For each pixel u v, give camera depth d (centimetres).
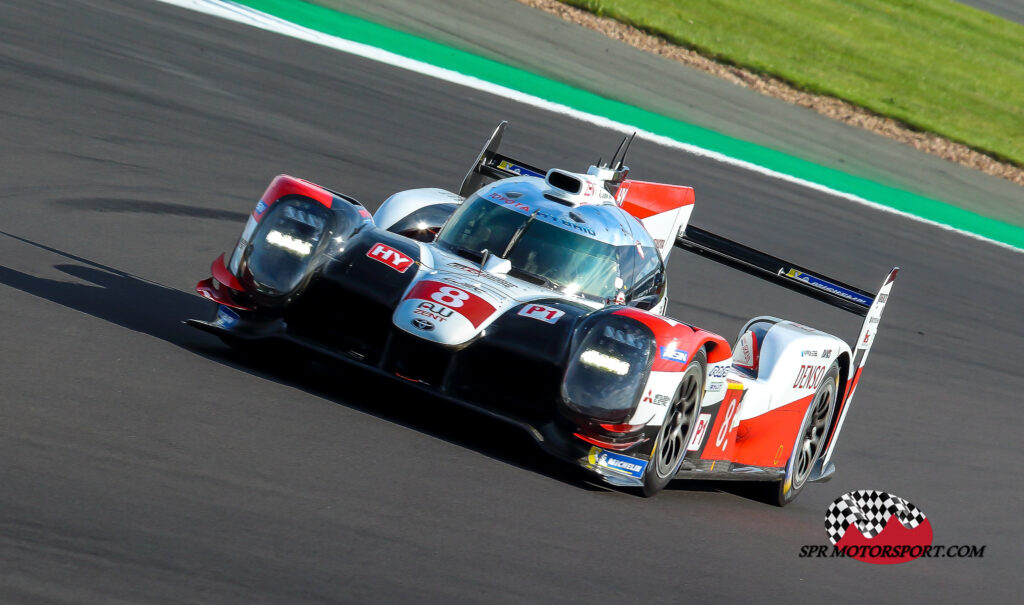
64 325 2111
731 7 11650
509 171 2872
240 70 5481
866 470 2888
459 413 1992
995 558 2361
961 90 11494
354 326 2052
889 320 4881
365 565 1409
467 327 1991
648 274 2441
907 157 8944
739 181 6569
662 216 2798
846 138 8856
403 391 2005
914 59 12056
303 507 1538
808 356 2452
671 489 2256
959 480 2978
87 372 1864
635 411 1933
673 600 1588
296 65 5903
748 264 2758
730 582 1744
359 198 4125
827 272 5297
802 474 2569
